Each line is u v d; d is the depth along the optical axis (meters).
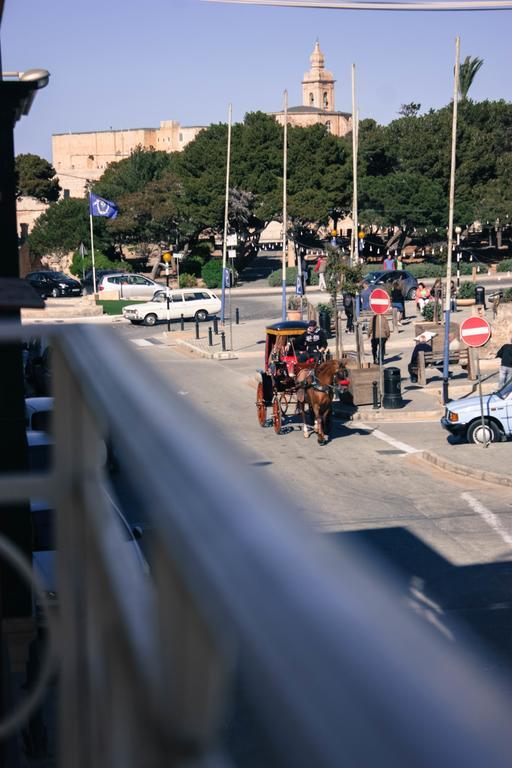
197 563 0.54
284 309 47.41
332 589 0.50
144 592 0.66
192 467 0.66
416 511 17.08
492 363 34.03
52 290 66.94
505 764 0.43
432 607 12.26
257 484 0.62
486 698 0.45
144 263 93.38
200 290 53.34
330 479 19.62
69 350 1.08
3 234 10.23
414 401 28.23
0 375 9.84
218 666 0.48
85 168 184.25
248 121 87.25
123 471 0.77
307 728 0.43
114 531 0.91
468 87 107.00
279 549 0.53
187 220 84.94
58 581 1.02
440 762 0.41
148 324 51.97
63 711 0.98
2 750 1.56
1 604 1.70
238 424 25.81
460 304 54.78
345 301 43.62
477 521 16.34
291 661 0.46
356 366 29.22
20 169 122.44
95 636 0.87
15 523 9.41
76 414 1.01
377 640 0.47
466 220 91.19
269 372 25.12
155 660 0.59
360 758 0.41
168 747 0.52
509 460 20.48
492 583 13.17
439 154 90.69
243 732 1.93
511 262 84.25
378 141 94.88
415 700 0.44
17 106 9.84
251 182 84.25
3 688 1.65
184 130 181.62
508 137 105.25
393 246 95.62
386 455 21.95
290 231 88.94
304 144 84.38
